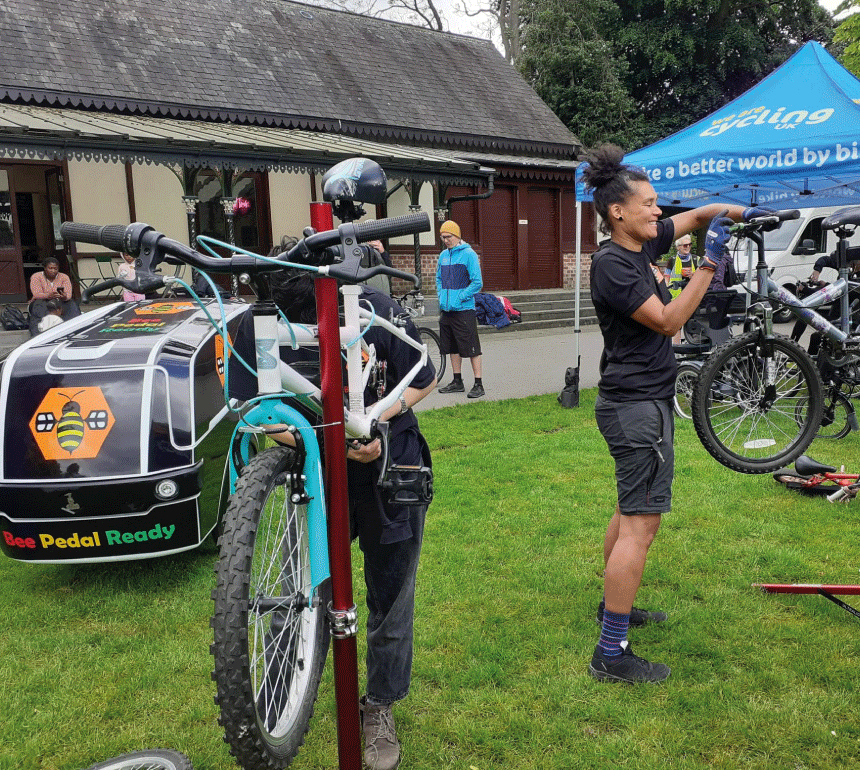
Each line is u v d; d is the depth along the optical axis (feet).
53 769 8.45
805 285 24.99
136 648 11.02
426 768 8.23
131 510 11.41
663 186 22.48
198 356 12.55
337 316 6.50
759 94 22.95
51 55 46.75
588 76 86.12
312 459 6.87
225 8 59.26
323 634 7.97
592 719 8.98
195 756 8.54
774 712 8.84
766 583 12.17
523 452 20.67
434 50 69.97
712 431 13.41
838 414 23.75
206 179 54.19
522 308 57.06
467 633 10.94
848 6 54.08
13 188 49.83
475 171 46.47
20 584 13.39
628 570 9.53
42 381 11.79
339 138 49.11
